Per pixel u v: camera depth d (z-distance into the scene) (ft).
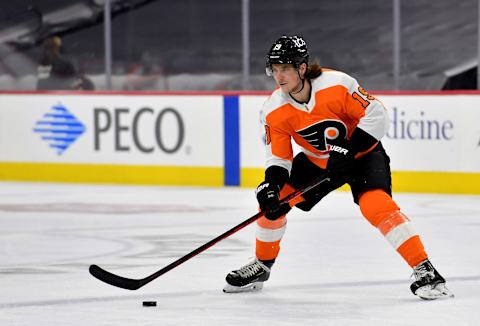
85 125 91.76
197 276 45.06
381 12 100.32
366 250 52.31
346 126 39.32
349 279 43.96
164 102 88.63
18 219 67.46
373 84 101.04
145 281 38.55
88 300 39.55
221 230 61.16
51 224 64.80
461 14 97.25
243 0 91.35
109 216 68.44
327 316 36.14
